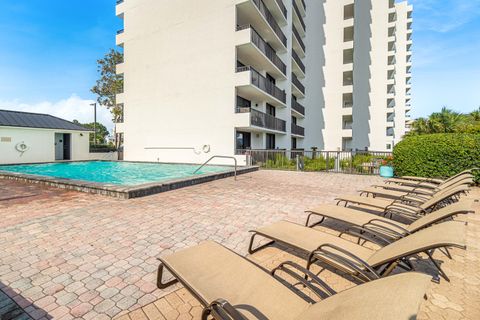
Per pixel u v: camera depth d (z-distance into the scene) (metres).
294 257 2.86
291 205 5.22
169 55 15.66
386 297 1.04
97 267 2.56
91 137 39.88
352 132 24.95
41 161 16.05
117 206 4.95
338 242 2.53
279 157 13.53
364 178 9.62
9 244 3.09
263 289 1.63
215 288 1.63
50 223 3.88
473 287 2.24
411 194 5.14
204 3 14.34
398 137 40.84
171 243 3.19
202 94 14.58
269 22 16.11
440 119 12.88
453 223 1.96
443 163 7.77
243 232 3.62
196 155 14.89
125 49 17.48
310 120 24.70
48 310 1.91
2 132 14.27
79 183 6.46
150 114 16.59
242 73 13.30
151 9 16.23
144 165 15.22
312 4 24.86
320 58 24.36
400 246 1.94
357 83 26.55
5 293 2.11
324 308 1.25
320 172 11.65
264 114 15.91
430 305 1.99
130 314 1.87
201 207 4.97
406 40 41.03
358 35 26.59
